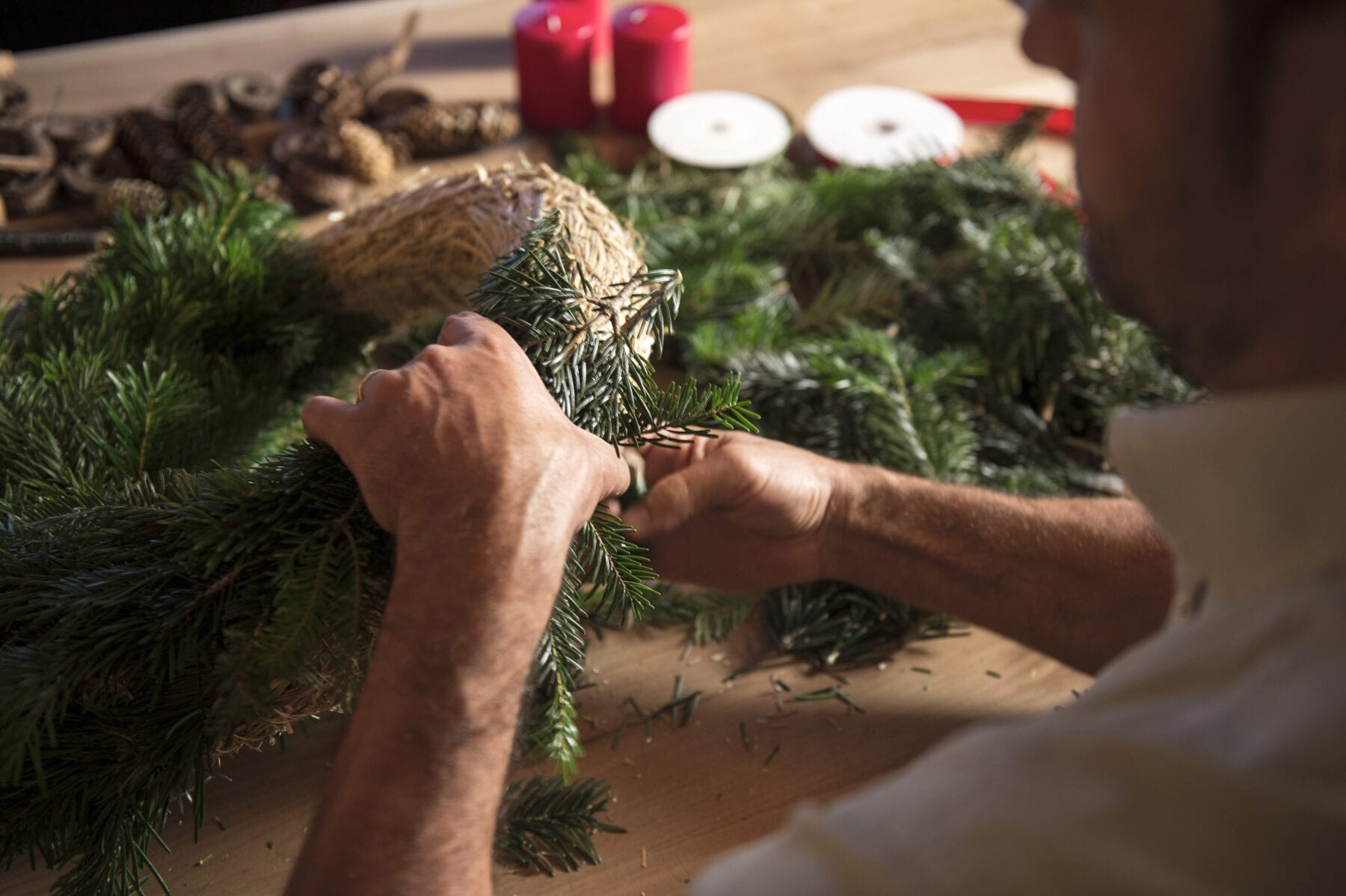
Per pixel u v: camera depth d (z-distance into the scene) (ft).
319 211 3.58
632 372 1.78
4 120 3.69
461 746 1.25
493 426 1.42
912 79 4.49
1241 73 0.85
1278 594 0.89
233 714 1.46
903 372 2.90
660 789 2.24
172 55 4.26
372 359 2.88
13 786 1.65
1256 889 0.78
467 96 4.24
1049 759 0.87
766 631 2.60
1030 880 0.81
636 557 1.71
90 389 2.10
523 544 1.34
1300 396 0.87
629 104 4.11
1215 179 0.91
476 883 1.22
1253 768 0.79
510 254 1.80
